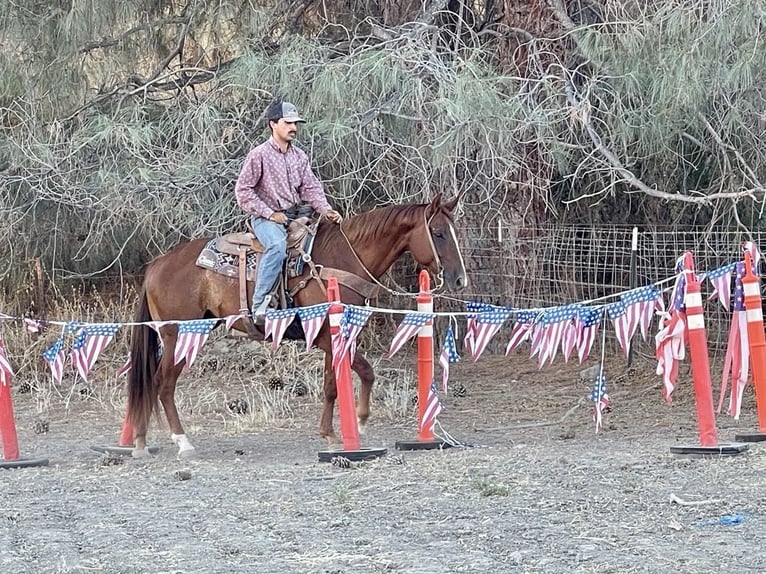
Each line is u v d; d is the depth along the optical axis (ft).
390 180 40.63
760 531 20.63
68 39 42.39
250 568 19.25
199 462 30.48
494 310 30.07
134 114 40.86
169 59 44.83
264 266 30.55
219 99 42.01
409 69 38.14
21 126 42.50
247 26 43.45
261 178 30.99
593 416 37.32
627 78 36.81
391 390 40.06
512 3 43.57
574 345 29.53
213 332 49.39
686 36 35.22
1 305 49.03
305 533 21.53
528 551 19.76
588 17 44.47
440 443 31.17
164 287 31.89
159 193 40.45
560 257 45.70
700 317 28.25
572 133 39.52
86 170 42.11
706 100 37.32
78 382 45.88
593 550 19.70
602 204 46.60
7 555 20.47
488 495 24.04
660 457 27.73
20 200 44.62
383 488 25.25
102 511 23.99
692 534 20.58
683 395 39.83
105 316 48.78
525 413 38.47
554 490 24.26
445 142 36.68
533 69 40.16
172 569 19.29
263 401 39.78
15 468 30.32
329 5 45.60
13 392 44.80
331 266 30.96
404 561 19.33
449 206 30.27
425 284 30.58
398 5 44.27
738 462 26.61
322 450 32.27
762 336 29.58
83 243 47.80
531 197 43.27
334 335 29.66
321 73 38.01
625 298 28.43
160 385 32.12
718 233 41.86
